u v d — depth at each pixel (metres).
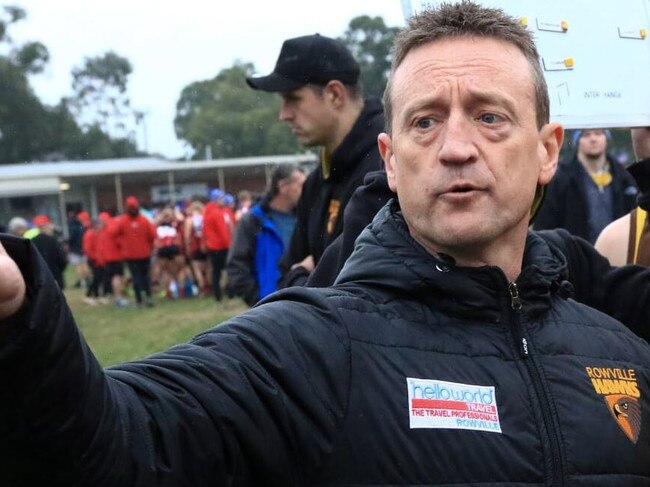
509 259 1.67
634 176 2.38
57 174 31.94
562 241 2.23
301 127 3.22
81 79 49.97
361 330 1.53
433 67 1.61
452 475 1.46
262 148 40.53
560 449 1.55
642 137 2.52
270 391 1.39
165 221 18.30
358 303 1.57
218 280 15.81
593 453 1.58
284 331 1.46
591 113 2.38
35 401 1.10
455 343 1.58
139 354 10.09
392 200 1.79
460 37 1.63
